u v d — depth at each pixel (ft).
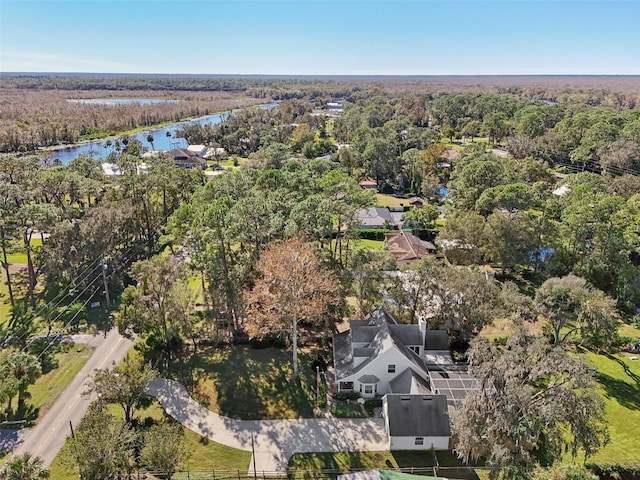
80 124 621.72
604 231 210.79
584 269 213.25
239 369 152.05
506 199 247.91
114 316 183.21
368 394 139.13
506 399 98.17
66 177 227.20
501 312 155.63
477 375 107.65
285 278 146.00
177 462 101.55
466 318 158.51
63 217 204.85
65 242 190.70
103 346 163.63
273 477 111.45
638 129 385.91
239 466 114.32
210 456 116.98
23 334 168.35
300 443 121.80
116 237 223.10
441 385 134.62
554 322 157.69
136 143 481.05
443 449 120.16
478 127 607.37
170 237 240.94
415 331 150.61
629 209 224.94
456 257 228.22
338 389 141.28
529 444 110.93
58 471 109.60
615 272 209.36
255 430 126.21
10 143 488.44
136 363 129.70
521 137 441.27
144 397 136.98
